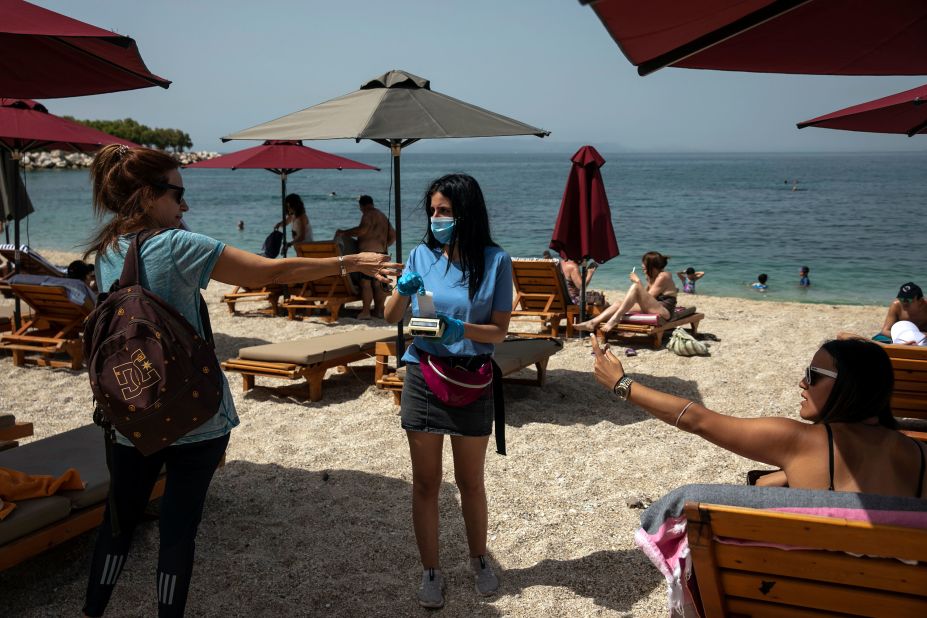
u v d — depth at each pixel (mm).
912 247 23219
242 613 3375
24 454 3990
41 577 3648
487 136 4344
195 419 2627
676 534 2381
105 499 3650
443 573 3705
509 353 6484
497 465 5098
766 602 2264
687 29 2193
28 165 97375
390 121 4379
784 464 2498
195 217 35594
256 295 10812
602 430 5801
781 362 7965
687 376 7477
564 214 8898
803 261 20484
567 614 3359
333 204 46125
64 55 3373
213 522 4262
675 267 19531
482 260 3266
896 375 4957
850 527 1975
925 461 2420
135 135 147875
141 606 3432
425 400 3291
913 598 2045
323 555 3891
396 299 3342
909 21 2375
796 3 2094
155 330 2570
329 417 6160
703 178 83750
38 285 7676
